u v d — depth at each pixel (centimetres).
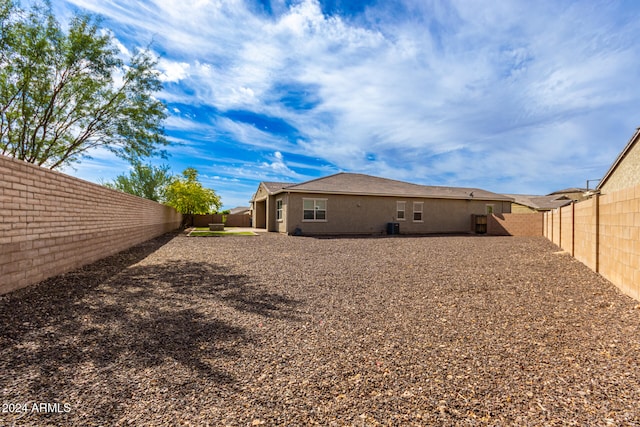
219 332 354
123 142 1067
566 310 440
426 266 780
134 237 1227
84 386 238
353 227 2022
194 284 580
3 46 807
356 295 518
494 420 204
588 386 244
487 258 907
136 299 474
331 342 331
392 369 273
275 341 331
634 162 1538
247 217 3312
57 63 899
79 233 713
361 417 207
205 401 223
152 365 274
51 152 1012
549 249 1103
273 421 202
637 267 480
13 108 891
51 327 351
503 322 393
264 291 539
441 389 241
